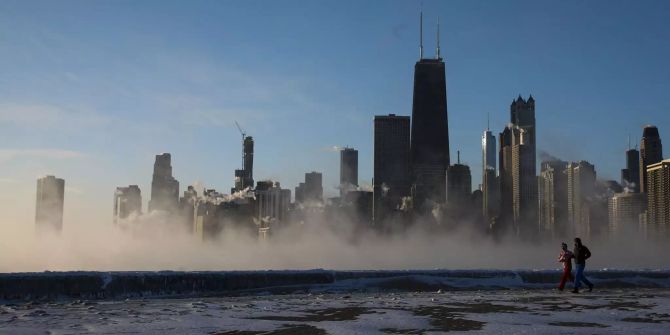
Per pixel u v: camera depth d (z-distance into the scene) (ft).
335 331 43.88
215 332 43.65
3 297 73.41
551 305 62.80
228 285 86.94
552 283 97.96
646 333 42.14
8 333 42.52
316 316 53.31
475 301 67.92
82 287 77.87
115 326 46.50
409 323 47.80
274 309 59.47
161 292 82.23
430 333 42.65
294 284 90.27
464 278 96.07
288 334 42.70
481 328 45.01
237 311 57.67
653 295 77.71
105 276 79.87
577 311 56.65
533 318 51.08
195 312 56.90
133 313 55.93
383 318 51.21
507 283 95.76
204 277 85.81
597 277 100.89
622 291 86.74
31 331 43.55
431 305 63.05
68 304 68.39
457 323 47.88
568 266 86.58
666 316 52.65
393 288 90.33
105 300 76.13
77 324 47.70
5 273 76.02
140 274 81.76
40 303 70.33
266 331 44.11
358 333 42.93
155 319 51.03
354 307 61.05
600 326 45.96
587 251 84.02
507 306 61.67
